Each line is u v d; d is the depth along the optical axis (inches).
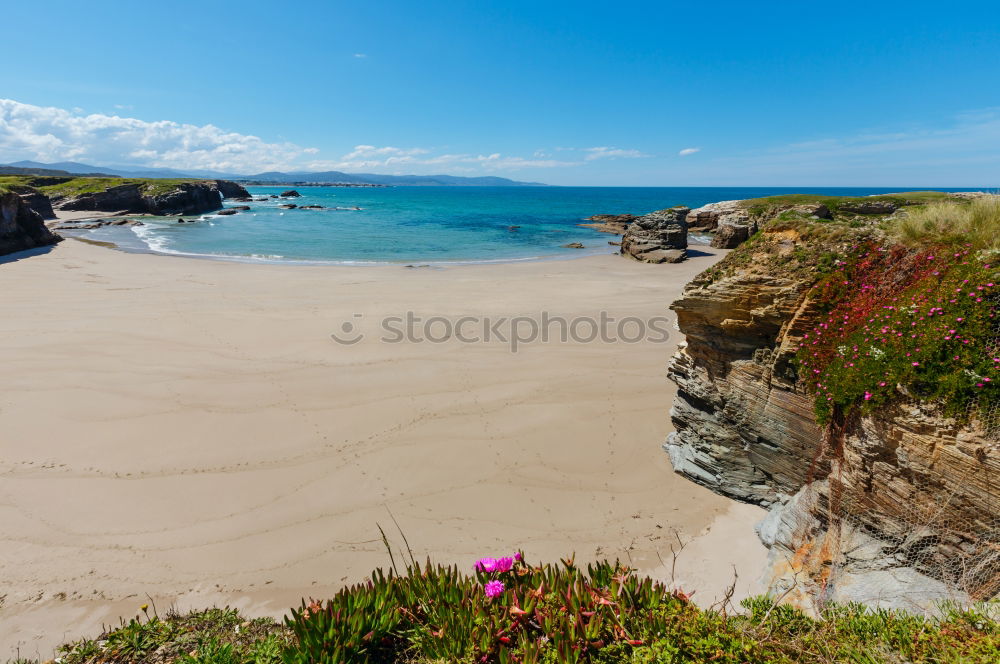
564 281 1157.1
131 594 287.1
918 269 277.7
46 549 317.4
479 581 163.6
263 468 407.2
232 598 287.4
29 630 261.1
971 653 128.4
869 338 262.2
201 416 482.0
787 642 142.0
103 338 672.4
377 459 422.3
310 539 333.7
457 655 137.1
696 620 142.1
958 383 212.4
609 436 459.8
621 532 341.4
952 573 215.6
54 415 474.3
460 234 2271.2
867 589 232.4
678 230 1616.6
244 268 1254.3
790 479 335.0
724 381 365.7
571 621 141.0
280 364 605.3
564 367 609.9
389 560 317.4
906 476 233.9
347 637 144.3
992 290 225.8
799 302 314.3
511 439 454.6
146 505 360.5
